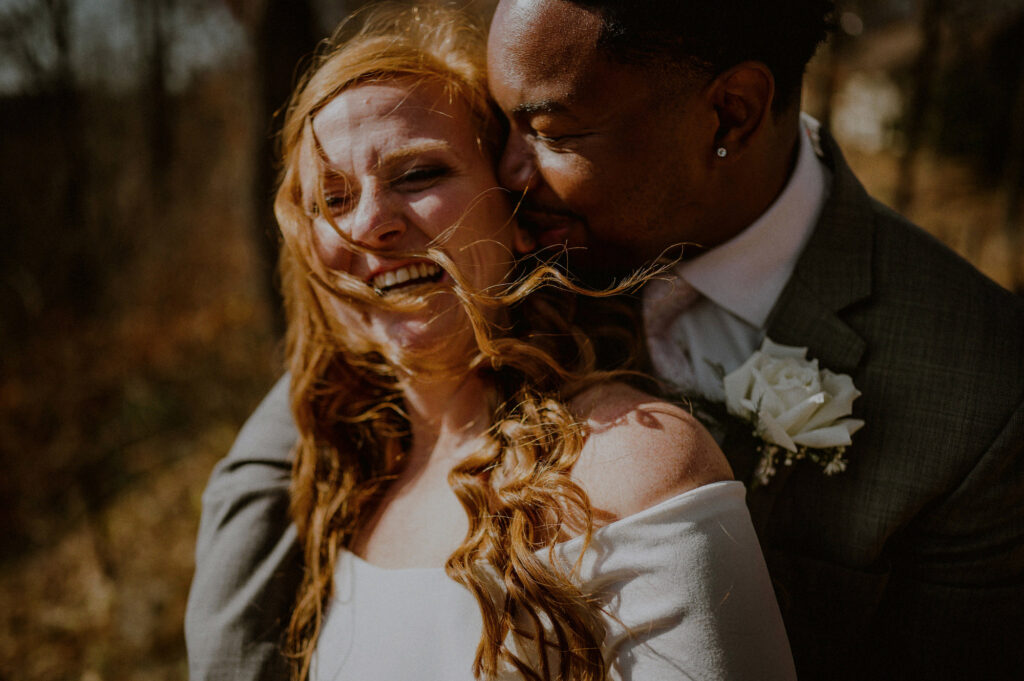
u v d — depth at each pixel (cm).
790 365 128
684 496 99
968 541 130
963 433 125
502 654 103
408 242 118
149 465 447
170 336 568
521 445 114
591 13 113
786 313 139
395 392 150
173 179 716
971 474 125
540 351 124
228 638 137
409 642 113
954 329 130
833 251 139
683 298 146
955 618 133
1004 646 133
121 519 399
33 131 566
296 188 130
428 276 122
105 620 334
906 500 127
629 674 98
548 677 101
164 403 491
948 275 135
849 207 141
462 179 119
